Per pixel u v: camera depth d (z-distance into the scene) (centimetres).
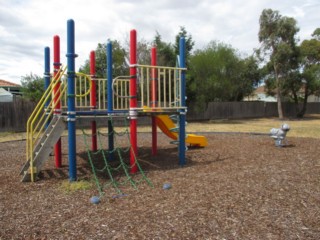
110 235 330
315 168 623
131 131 639
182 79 712
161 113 681
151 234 329
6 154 927
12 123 1698
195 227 344
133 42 626
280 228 339
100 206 429
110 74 664
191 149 944
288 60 2980
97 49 2245
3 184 567
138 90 1319
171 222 358
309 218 366
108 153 820
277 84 3027
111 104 668
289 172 588
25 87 2356
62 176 627
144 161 771
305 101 3384
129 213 393
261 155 792
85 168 695
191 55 2750
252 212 384
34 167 589
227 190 474
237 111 2998
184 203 422
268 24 2958
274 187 488
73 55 568
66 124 615
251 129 1742
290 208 397
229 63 2728
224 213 382
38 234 339
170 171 643
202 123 2330
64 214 400
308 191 468
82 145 1085
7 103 1678
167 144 1092
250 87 3428
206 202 422
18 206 438
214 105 2762
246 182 518
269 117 3272
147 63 2380
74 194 493
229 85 2686
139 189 512
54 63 707
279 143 930
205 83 2561
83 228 351
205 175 583
